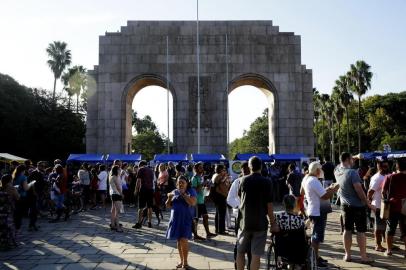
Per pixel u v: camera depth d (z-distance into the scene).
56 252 12.88
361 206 11.28
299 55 38.34
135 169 27.27
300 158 31.17
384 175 13.11
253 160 8.90
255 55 38.25
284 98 38.00
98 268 10.88
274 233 8.52
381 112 88.00
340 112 68.44
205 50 38.28
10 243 13.41
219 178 16.06
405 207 11.58
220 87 37.91
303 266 8.48
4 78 57.81
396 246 13.11
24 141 55.88
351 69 61.06
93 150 37.84
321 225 10.76
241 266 8.70
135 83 38.16
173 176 24.03
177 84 37.94
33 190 16.84
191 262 11.45
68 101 67.00
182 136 37.50
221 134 37.50
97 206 26.61
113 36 38.41
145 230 17.00
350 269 10.52
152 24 38.75
